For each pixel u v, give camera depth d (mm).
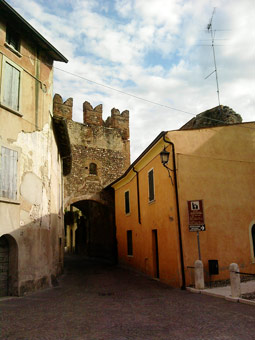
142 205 16516
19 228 10383
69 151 17953
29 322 6852
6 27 11023
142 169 16609
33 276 10906
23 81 11430
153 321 6766
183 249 11289
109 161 26031
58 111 24953
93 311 7906
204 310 7582
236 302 8336
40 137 12086
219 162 12562
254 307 7656
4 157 10078
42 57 12805
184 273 11141
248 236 12273
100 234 29125
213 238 11672
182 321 6672
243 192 12641
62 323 6742
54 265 14109
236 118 16641
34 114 11852
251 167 13094
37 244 11273
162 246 13125
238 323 6336
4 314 7613
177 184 11820
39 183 11758
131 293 10695
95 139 25875
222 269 11469
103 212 28109
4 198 9773
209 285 11039
